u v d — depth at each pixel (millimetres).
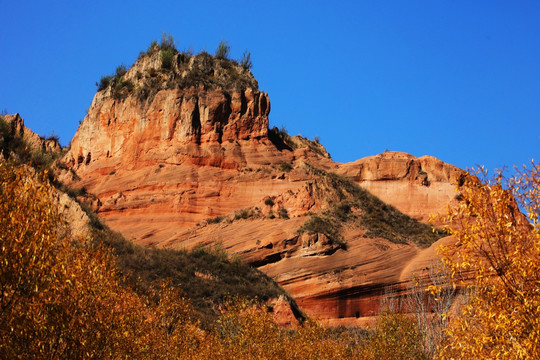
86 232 47312
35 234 16625
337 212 79062
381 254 70938
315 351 38656
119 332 22172
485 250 17062
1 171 17734
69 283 17672
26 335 16281
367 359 39375
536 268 16453
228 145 93688
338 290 66938
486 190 17406
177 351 31391
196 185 87438
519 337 16141
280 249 71438
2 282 15867
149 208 85875
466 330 17328
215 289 52031
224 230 78250
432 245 70250
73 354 17984
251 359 33844
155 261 52000
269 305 53719
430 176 93750
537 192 16969
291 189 86000
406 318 42375
